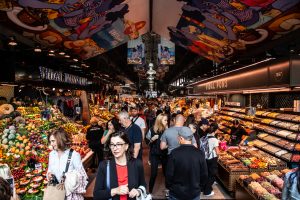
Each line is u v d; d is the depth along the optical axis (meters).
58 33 7.03
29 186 4.63
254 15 5.15
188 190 3.62
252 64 6.73
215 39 7.79
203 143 6.13
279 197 4.79
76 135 8.19
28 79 7.46
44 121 7.85
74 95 13.99
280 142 7.12
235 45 7.35
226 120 12.28
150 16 9.61
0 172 3.06
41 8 5.18
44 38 7.21
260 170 6.16
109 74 17.91
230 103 13.39
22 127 6.21
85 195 6.09
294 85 4.84
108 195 2.60
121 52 20.09
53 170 3.57
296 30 5.04
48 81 8.84
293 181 2.76
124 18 8.34
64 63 10.50
